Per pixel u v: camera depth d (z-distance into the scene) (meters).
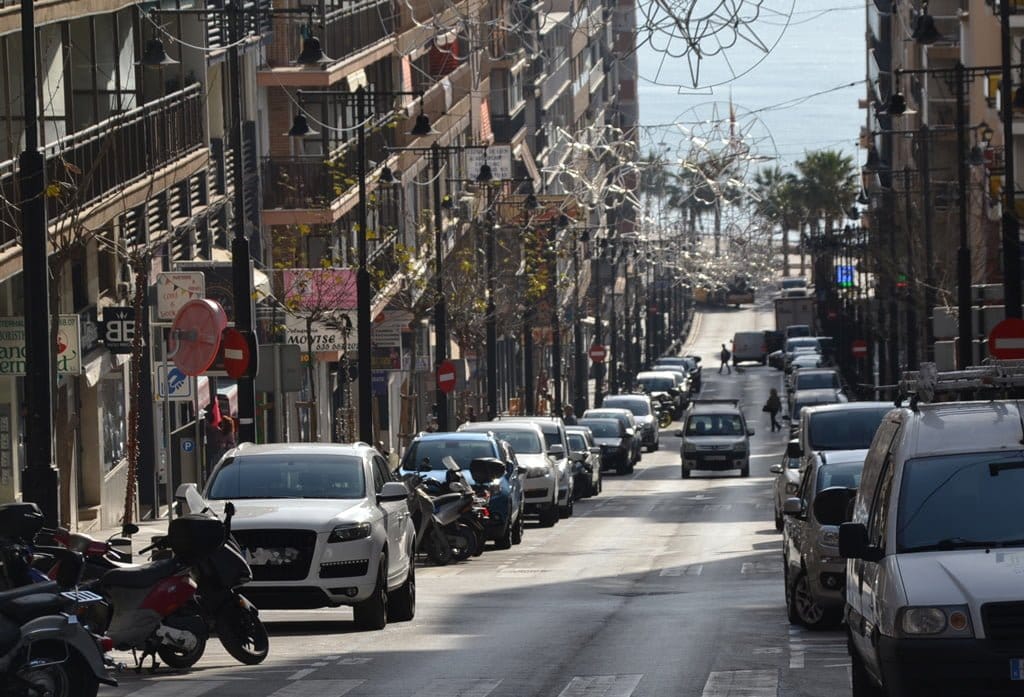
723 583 59.81
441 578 63.91
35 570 30.73
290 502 44.69
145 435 87.88
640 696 31.81
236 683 34.41
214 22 97.81
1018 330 74.62
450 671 35.91
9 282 70.00
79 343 64.19
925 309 146.62
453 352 190.62
